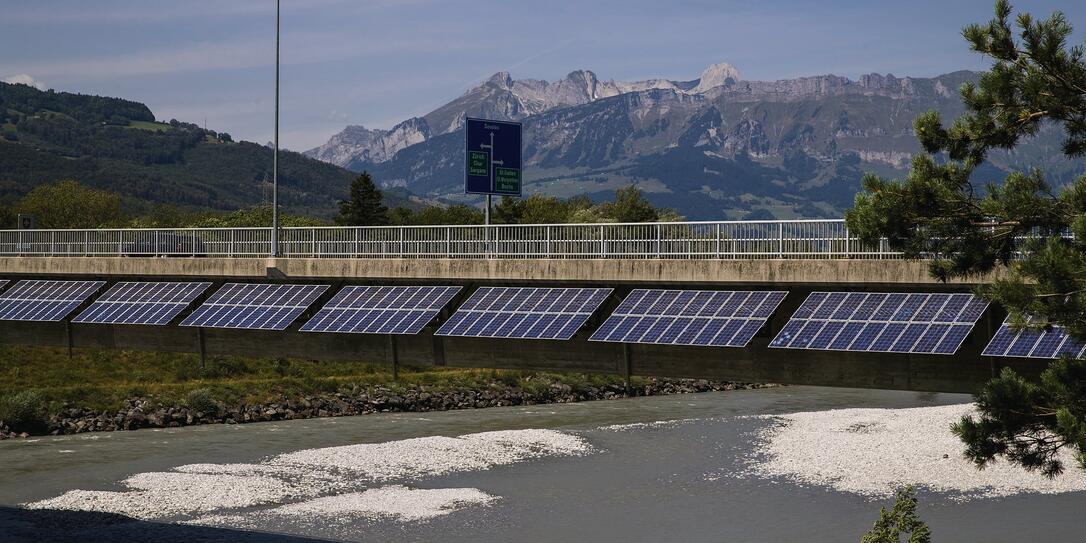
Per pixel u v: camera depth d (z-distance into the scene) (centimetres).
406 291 4091
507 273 3862
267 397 5834
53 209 14250
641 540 2953
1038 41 1983
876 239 2109
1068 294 1877
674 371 3375
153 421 5244
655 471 4003
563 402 6625
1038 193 2005
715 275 3366
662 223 3575
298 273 4559
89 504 3331
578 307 3497
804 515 3244
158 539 2898
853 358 3042
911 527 1938
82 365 6266
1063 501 3362
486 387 6650
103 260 5353
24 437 4791
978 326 2838
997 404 1930
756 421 5478
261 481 3719
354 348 4219
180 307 4681
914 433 4659
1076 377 1900
